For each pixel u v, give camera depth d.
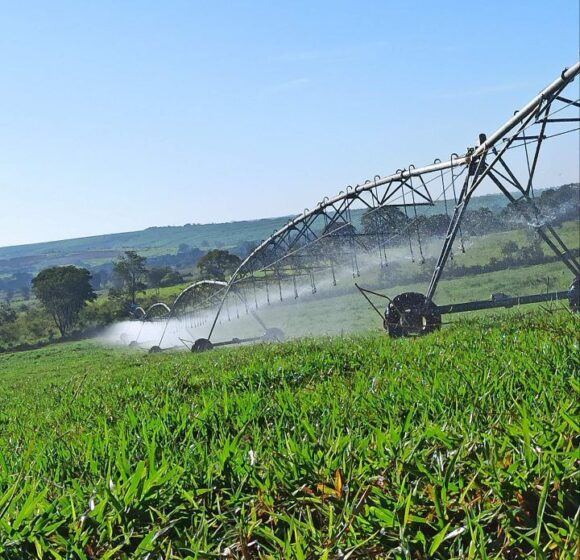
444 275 35.69
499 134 18.20
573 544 2.66
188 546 3.51
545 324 10.11
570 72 15.51
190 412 7.13
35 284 125.44
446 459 3.78
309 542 3.24
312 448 4.45
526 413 4.16
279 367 10.70
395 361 9.32
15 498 4.07
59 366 48.09
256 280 44.94
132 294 134.25
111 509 3.92
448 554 2.98
